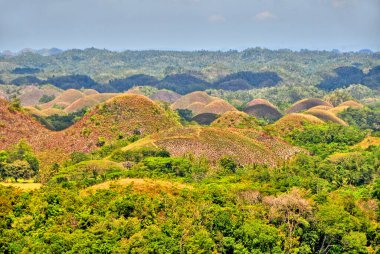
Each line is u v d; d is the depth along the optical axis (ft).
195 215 430.20
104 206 437.99
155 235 391.86
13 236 397.60
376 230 461.37
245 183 570.05
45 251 373.61
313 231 440.04
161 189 485.97
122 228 401.70
